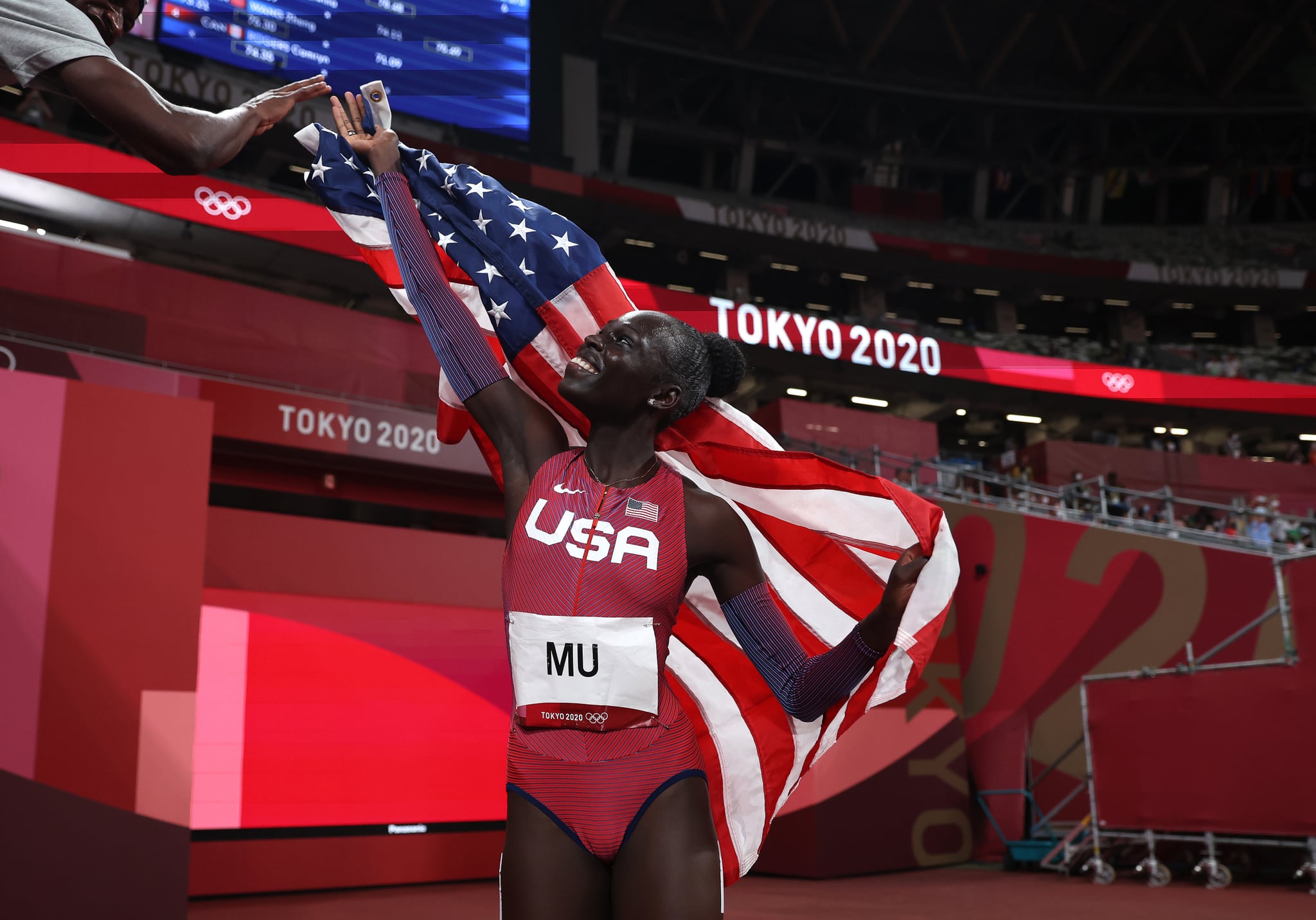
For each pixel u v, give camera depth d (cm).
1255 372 2902
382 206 243
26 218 1808
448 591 1227
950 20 3083
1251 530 1681
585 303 249
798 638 243
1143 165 3450
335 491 1395
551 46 2894
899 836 1112
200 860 848
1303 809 874
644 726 204
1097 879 1003
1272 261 3241
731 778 246
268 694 905
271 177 2459
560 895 196
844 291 3141
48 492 548
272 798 888
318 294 2238
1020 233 3334
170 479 586
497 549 1279
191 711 562
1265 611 1341
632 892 195
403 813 952
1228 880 938
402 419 1394
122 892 522
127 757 538
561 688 202
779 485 240
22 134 1672
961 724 1217
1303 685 889
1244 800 919
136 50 1983
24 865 501
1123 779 1027
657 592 207
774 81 3197
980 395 2628
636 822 198
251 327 1559
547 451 227
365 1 2328
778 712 246
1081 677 1291
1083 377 2603
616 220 2633
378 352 1672
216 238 1939
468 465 1433
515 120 2525
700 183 3412
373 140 246
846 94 3272
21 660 522
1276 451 2872
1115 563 1331
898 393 2652
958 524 1314
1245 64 3216
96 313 1380
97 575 552
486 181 256
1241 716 933
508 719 1033
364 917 748
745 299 2825
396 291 251
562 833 199
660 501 215
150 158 188
